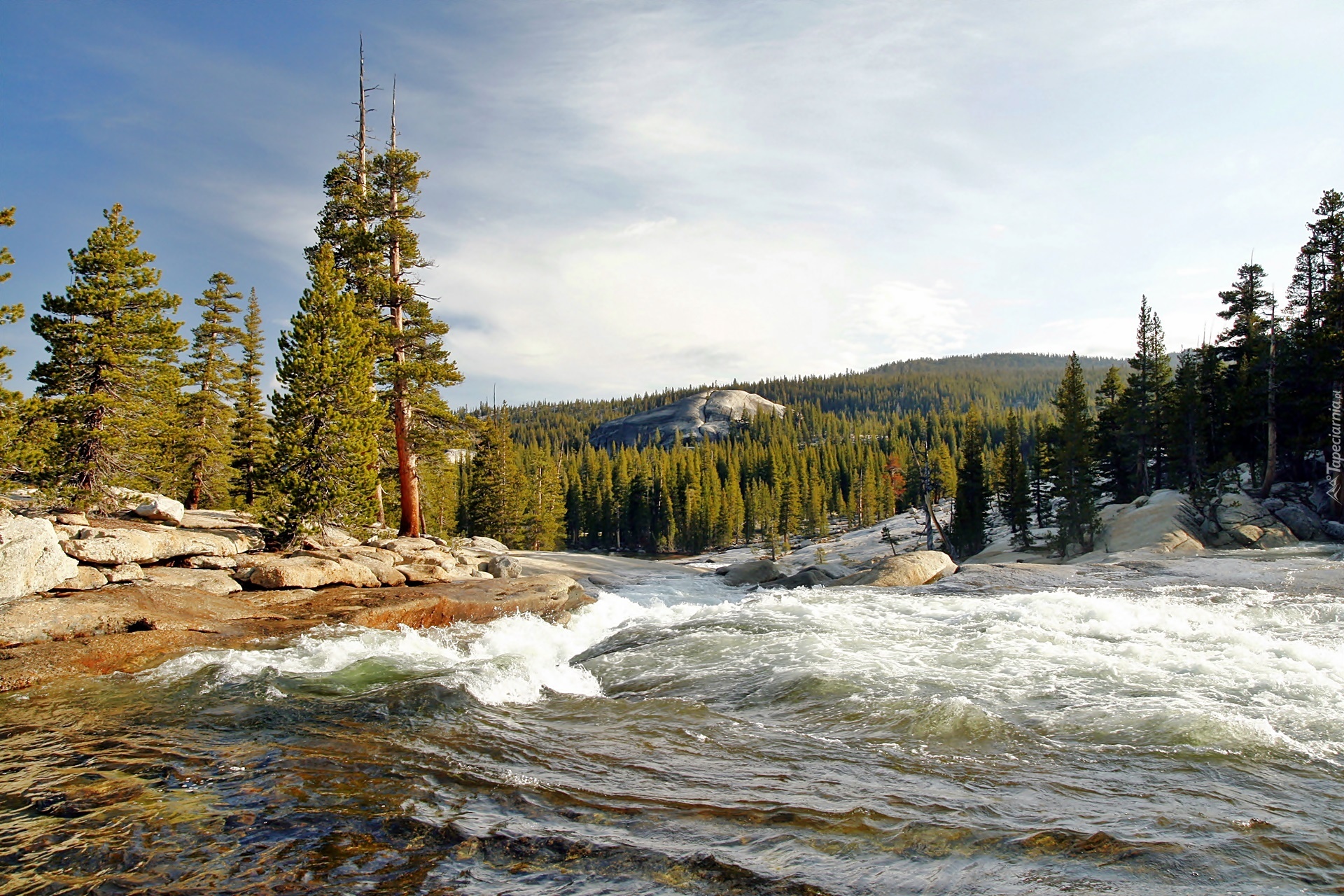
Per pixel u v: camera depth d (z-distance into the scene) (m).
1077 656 11.10
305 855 5.52
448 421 30.31
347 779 7.12
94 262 24.75
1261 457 39.38
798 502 83.62
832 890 4.82
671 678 11.42
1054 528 47.78
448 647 14.30
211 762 7.62
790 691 10.05
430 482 50.09
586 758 7.75
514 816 6.19
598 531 93.94
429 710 9.55
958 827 5.79
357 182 30.95
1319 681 9.44
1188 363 43.34
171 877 5.24
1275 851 5.29
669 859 5.33
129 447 24.98
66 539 15.69
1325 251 36.06
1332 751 7.31
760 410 195.50
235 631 14.16
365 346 26.59
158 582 16.30
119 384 24.81
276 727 8.84
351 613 16.05
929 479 55.06
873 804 6.30
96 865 5.42
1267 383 36.06
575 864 5.30
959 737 8.03
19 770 7.40
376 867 5.32
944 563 24.00
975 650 11.80
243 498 40.25
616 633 15.37
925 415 191.12
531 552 37.91
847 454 109.06
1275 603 14.77
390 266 30.06
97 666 11.59
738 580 34.25
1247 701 8.79
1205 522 33.41
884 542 64.75
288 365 23.03
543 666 12.20
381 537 26.03
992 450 113.75
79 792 6.81
